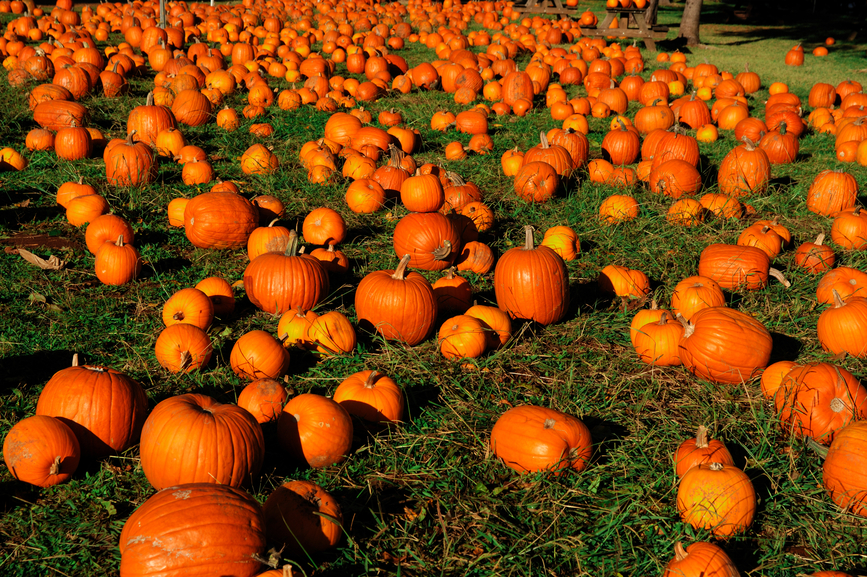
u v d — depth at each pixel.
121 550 2.79
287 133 10.59
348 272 6.21
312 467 3.72
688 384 4.62
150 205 7.45
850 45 24.50
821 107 13.21
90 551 3.12
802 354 5.00
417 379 4.61
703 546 2.96
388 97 13.88
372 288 5.00
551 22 24.50
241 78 13.65
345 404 4.02
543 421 3.73
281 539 3.06
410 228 6.09
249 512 2.88
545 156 8.39
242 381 4.46
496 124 12.02
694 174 8.07
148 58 16.70
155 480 3.37
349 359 4.70
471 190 7.26
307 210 7.59
